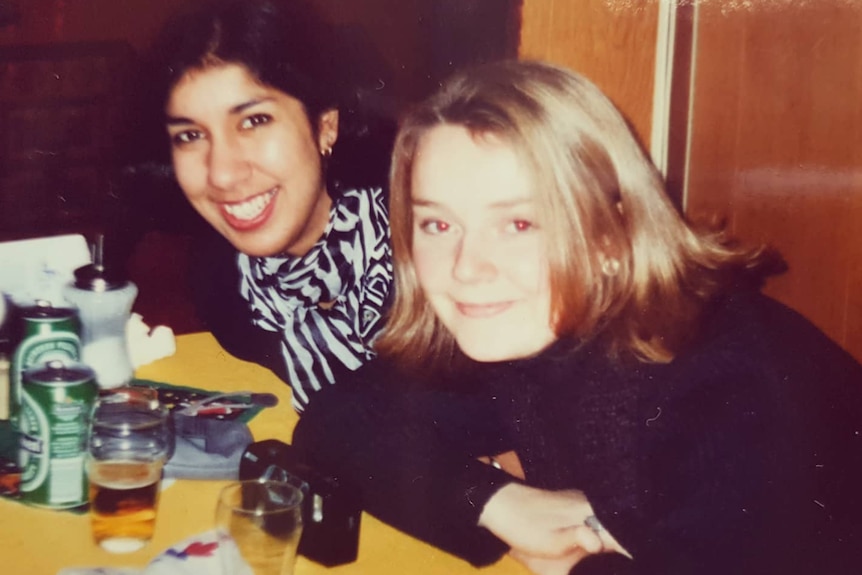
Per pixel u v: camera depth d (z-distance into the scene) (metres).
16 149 1.61
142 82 1.51
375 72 1.43
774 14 1.40
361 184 1.50
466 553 0.99
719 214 1.46
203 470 1.08
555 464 1.22
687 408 1.12
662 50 1.41
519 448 1.24
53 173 1.59
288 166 1.47
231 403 1.29
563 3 1.36
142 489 0.96
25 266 1.32
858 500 1.12
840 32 1.42
